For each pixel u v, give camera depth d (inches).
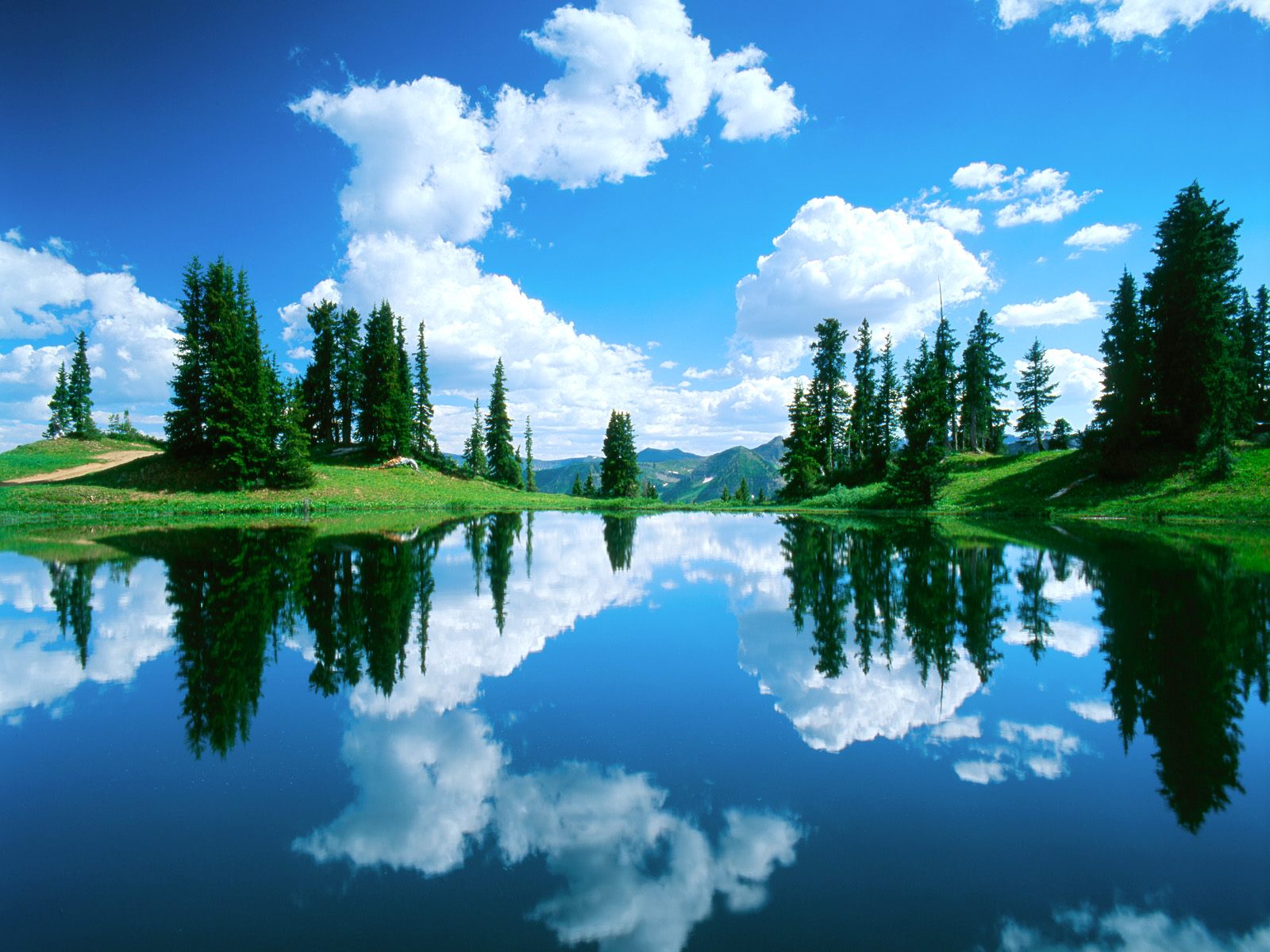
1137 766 216.2
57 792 200.1
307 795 198.1
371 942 132.6
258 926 138.5
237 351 1849.2
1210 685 297.3
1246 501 1237.1
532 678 313.4
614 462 3056.1
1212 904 145.0
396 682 306.8
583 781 206.4
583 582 594.6
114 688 297.7
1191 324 1445.6
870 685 301.7
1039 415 2613.2
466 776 210.5
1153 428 1519.4
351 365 2541.8
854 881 153.6
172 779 208.1
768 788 201.9
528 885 152.6
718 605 491.2
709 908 143.5
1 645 367.2
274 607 469.1
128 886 153.7
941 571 642.2
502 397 3097.9
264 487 1854.1
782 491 2436.0
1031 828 178.1
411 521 1378.0
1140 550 786.8
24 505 1460.4
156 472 1803.6
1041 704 276.4
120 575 603.5
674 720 258.5
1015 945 130.6
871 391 2465.6
